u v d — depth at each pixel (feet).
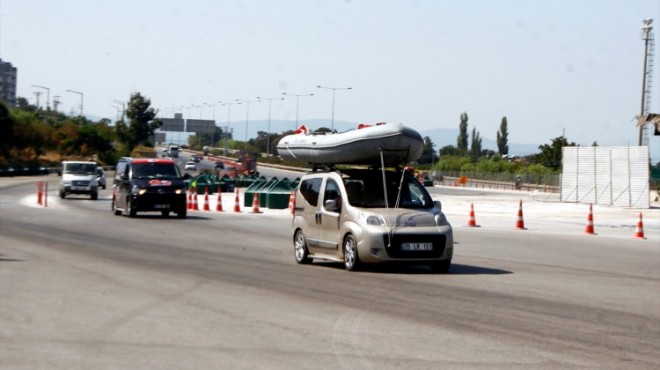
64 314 44.19
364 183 66.13
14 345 36.47
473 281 58.70
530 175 384.06
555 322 42.29
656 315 45.09
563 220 149.89
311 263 70.23
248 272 62.95
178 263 68.90
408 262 62.08
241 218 135.74
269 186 175.01
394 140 66.44
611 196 214.28
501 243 96.02
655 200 233.76
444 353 34.71
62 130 469.98
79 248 81.00
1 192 216.95
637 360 33.78
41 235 95.45
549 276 63.05
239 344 36.47
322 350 35.24
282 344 36.47
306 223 69.41
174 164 136.77
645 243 102.06
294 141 74.95
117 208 138.21
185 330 39.70
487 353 34.73
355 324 41.19
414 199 65.82
